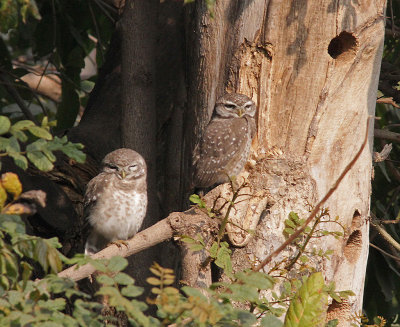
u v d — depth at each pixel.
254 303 7.33
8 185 5.56
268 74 10.09
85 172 12.62
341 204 10.12
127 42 12.76
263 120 10.13
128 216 10.88
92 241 11.17
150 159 12.76
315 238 9.72
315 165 9.98
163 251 12.81
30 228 11.05
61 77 14.37
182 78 13.75
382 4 10.23
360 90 10.23
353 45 10.09
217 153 10.91
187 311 5.64
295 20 9.94
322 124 10.01
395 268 13.78
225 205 9.27
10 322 5.22
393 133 12.47
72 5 14.96
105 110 13.70
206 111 10.89
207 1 7.07
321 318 7.26
